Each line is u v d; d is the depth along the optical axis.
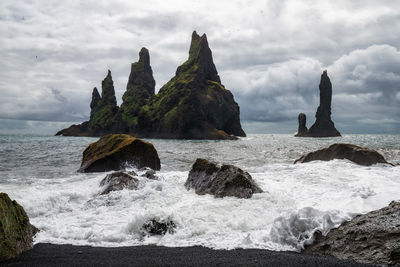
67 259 5.30
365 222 6.00
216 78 141.75
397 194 9.04
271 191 10.51
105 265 4.95
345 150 18.14
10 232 5.69
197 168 12.53
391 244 5.12
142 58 148.38
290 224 6.45
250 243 6.17
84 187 12.90
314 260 5.11
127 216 8.47
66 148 38.66
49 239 6.65
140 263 5.04
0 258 5.22
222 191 10.09
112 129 130.75
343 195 9.36
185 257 5.35
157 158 20.66
